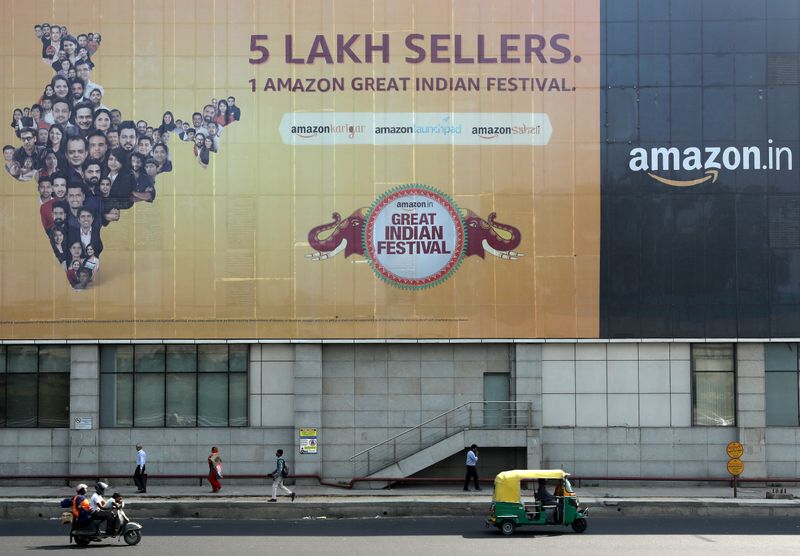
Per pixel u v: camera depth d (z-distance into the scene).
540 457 38.59
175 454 39.16
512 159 39.59
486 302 39.41
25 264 39.22
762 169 39.66
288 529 31.30
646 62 39.75
